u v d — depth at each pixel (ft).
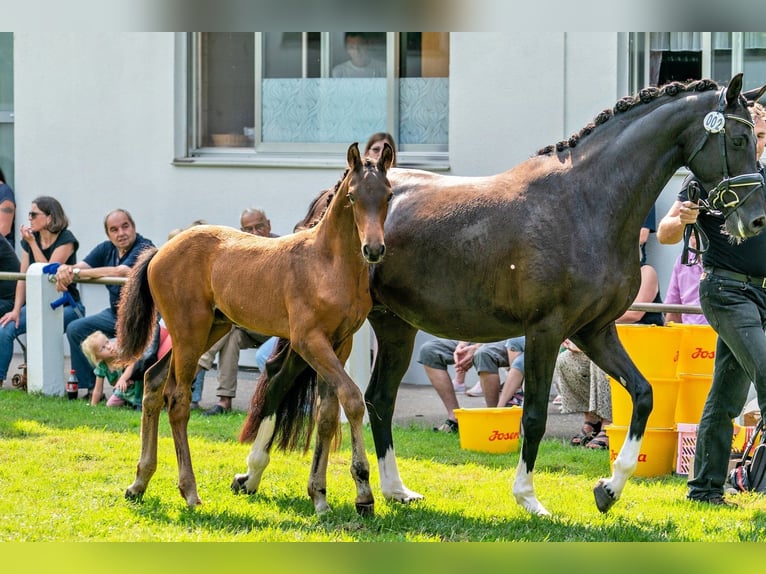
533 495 28.43
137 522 26.58
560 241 27.07
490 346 40.75
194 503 27.91
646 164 27.61
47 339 46.09
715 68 46.75
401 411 44.52
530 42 47.88
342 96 51.47
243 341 42.80
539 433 27.89
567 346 38.58
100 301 53.47
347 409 26.18
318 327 26.21
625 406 34.63
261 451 29.32
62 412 41.65
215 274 27.89
